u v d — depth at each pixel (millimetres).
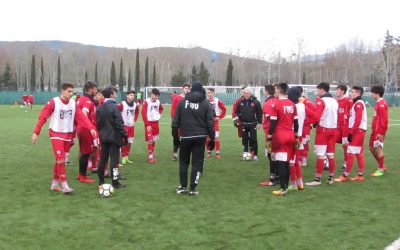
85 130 8156
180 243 4922
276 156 7312
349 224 5660
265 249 4750
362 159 8586
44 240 5012
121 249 4734
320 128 8141
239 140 16219
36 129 7141
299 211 6281
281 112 7164
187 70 100562
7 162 10820
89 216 5992
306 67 84625
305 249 4754
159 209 6379
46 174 9195
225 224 5641
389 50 73500
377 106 9016
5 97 67562
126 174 9266
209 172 9562
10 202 6750
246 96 11109
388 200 6965
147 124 10852
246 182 8453
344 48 86812
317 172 8266
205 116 7199
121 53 123500
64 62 119250
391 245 4883
